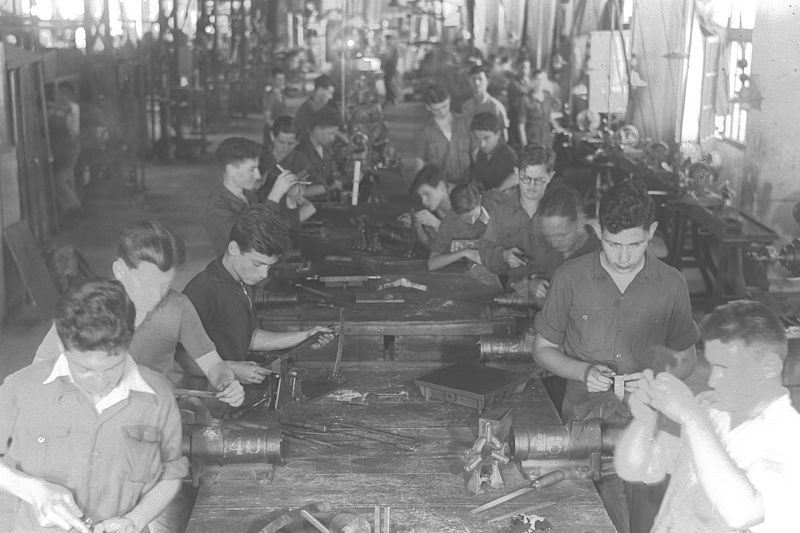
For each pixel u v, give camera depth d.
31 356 6.88
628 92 11.38
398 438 3.45
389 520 2.79
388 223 6.87
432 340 4.69
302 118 10.92
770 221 7.92
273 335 4.09
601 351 3.70
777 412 2.45
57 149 10.56
